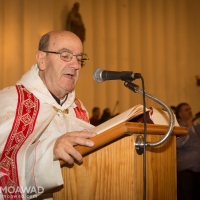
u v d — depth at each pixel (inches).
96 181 79.1
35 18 425.1
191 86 542.0
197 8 550.0
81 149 75.4
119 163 76.7
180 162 245.3
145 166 74.6
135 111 78.0
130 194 74.9
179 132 90.8
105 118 392.2
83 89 471.5
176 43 539.5
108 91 489.7
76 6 444.8
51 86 103.3
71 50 99.8
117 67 498.6
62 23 450.3
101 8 491.2
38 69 107.0
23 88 102.7
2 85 399.9
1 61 401.1
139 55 514.3
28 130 94.7
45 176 77.0
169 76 531.2
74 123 105.8
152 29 526.6
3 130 93.0
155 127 81.7
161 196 84.4
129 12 513.0
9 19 410.0
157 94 522.6
